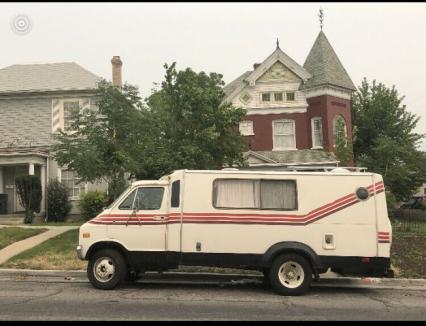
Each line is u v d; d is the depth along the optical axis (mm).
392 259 14617
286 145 29766
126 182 18141
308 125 29703
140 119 17625
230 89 32469
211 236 10703
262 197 10844
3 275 12742
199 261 10711
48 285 11320
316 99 29438
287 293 10453
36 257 14266
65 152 17609
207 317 8180
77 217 26562
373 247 10641
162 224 10812
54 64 29984
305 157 27781
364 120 37969
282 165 26953
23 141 27891
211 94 19078
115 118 17234
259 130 29812
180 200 10820
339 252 10641
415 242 17094
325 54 30484
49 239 16797
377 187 10859
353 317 8414
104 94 17578
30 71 29484
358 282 12344
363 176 10898
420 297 10578
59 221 25734
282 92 30000
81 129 17672
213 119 19047
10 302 9188
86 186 26812
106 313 8344
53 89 27734
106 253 10797
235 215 10742
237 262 10672
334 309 9094
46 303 9117
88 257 10875
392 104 38312
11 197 27109
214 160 19281
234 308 8977
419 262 14289
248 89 30172
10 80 28844
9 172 27391
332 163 26797
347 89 30234
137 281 11984
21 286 11156
